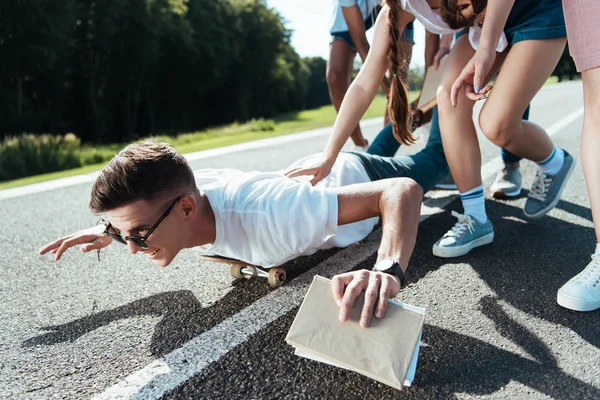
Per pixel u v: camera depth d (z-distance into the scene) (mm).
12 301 1830
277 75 41531
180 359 1359
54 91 25328
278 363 1315
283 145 6277
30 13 20453
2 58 20797
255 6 37375
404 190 1459
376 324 1116
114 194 1273
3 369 1364
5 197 3930
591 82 1594
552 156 2293
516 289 1693
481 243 2068
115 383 1268
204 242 1552
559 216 2438
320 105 67625
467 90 1774
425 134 3094
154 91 32812
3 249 2492
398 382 1026
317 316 1146
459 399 1142
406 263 1308
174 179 1358
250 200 1521
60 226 2895
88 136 28422
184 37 29375
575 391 1155
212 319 1578
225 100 38906
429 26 1948
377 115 11633
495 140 2078
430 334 1425
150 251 1397
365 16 3125
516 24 1877
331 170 1978
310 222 1474
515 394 1151
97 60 27172
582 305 1511
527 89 1896
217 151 5961
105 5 25203
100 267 2125
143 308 1694
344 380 1229
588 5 1527
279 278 1759
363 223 1936
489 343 1369
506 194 2773
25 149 9359
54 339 1520
